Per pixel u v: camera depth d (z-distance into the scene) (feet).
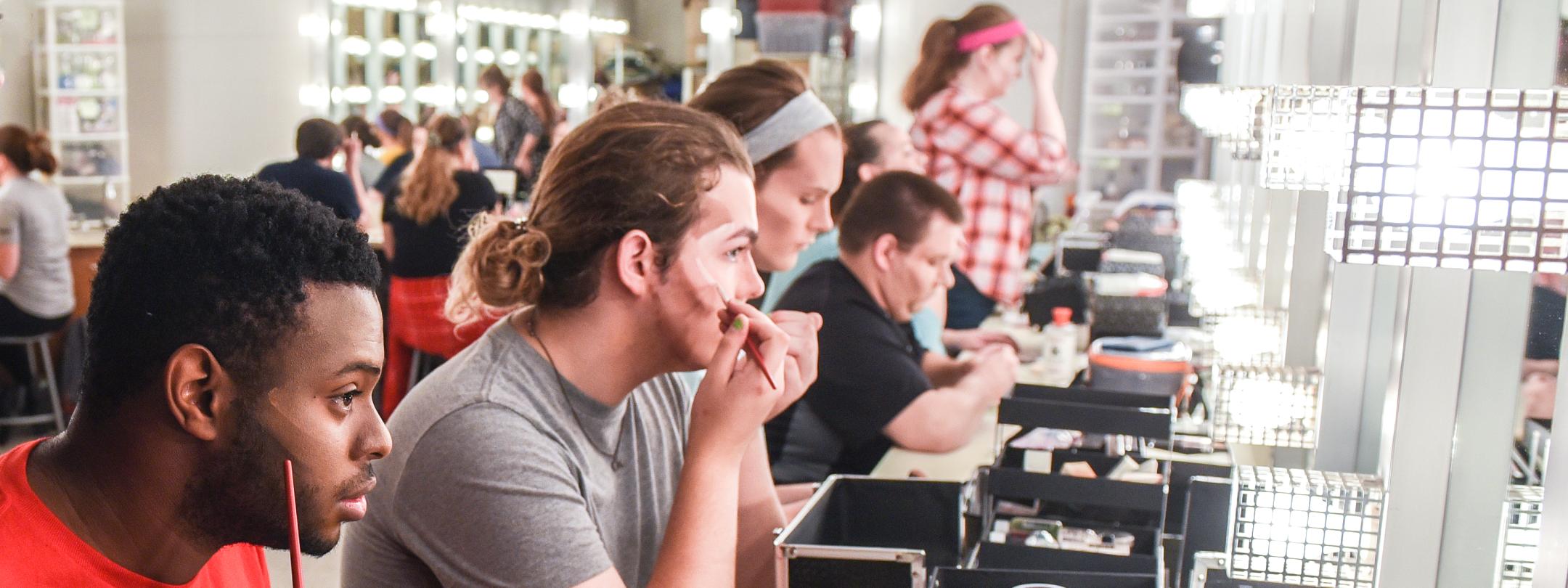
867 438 7.86
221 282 2.37
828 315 7.84
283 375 2.44
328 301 2.49
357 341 2.53
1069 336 11.11
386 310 16.98
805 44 21.04
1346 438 6.35
